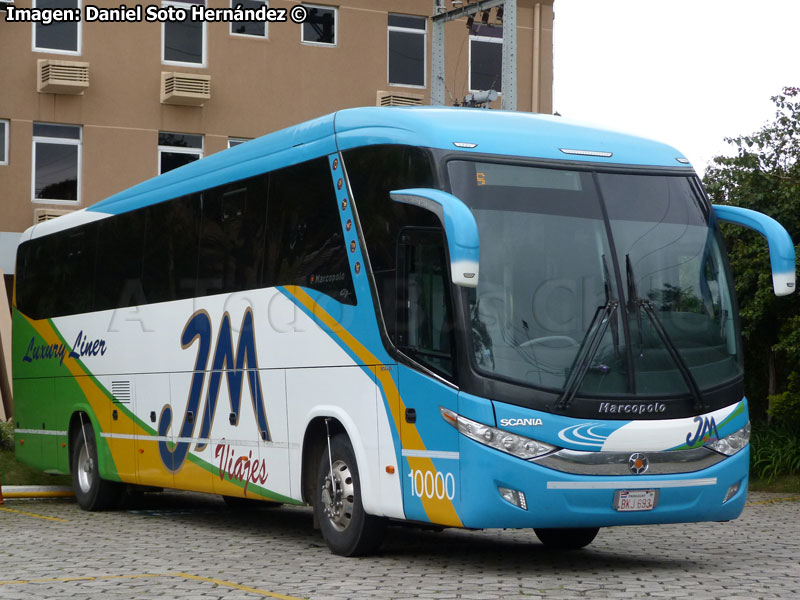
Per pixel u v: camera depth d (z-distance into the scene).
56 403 18.16
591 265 10.40
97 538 13.59
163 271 15.19
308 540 13.27
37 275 19.16
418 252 10.44
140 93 31.28
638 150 11.20
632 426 10.09
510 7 25.56
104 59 30.95
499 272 10.15
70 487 19.86
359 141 11.45
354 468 11.41
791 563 11.12
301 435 12.13
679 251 10.77
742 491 10.68
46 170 30.53
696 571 10.50
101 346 16.73
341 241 11.59
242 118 32.16
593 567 10.81
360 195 11.35
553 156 10.74
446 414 10.09
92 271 17.23
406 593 9.14
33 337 19.05
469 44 34.59
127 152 31.14
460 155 10.44
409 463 10.52
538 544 12.91
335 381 11.59
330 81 33.00
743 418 10.71
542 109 35.25
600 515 10.01
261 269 12.98
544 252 10.32
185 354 14.55
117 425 16.23
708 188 21.44
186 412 14.50
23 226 30.14
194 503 18.70
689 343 10.52
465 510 9.90
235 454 13.41
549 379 9.98
